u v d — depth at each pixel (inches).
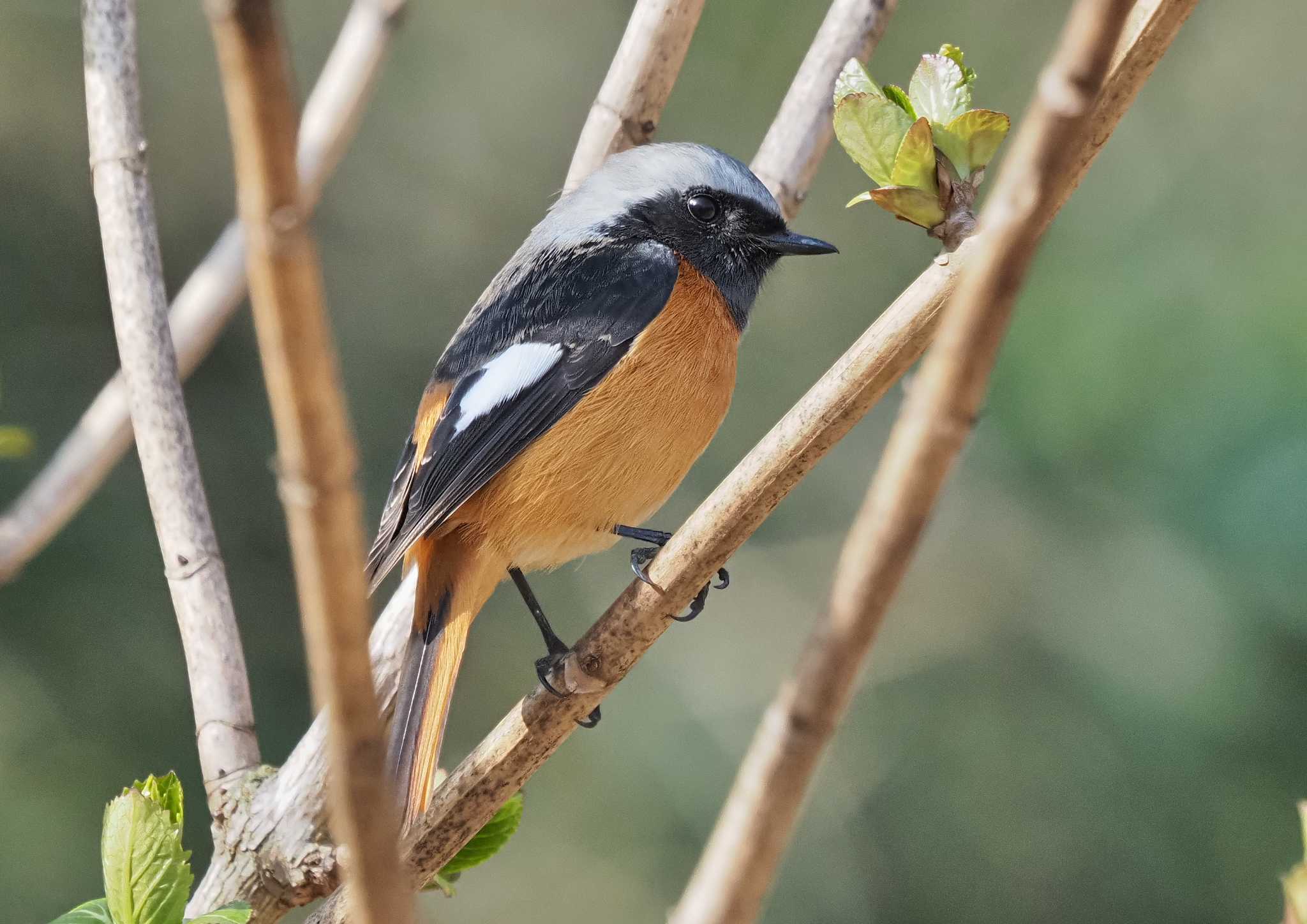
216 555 205.3
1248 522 436.1
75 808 476.7
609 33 701.3
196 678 199.3
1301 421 435.2
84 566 507.2
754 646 594.6
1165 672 458.9
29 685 485.7
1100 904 477.7
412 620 230.5
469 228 667.4
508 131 681.6
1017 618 523.2
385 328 639.1
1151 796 468.4
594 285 250.1
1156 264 490.6
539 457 239.1
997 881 506.3
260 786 193.6
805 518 624.4
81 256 585.0
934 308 139.9
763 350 631.2
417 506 235.1
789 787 85.0
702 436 253.1
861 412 148.3
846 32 260.8
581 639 166.6
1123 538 464.8
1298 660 437.1
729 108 624.1
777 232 272.4
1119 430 467.8
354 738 88.7
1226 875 456.8
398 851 93.3
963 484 534.0
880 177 148.6
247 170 70.8
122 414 248.7
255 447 573.6
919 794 528.1
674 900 545.3
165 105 631.2
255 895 188.5
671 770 566.6
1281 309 454.9
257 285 73.3
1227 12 571.2
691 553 158.2
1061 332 485.1
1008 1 609.6
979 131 140.9
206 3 68.0
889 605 82.2
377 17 242.7
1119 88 130.2
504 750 167.3
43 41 596.4
